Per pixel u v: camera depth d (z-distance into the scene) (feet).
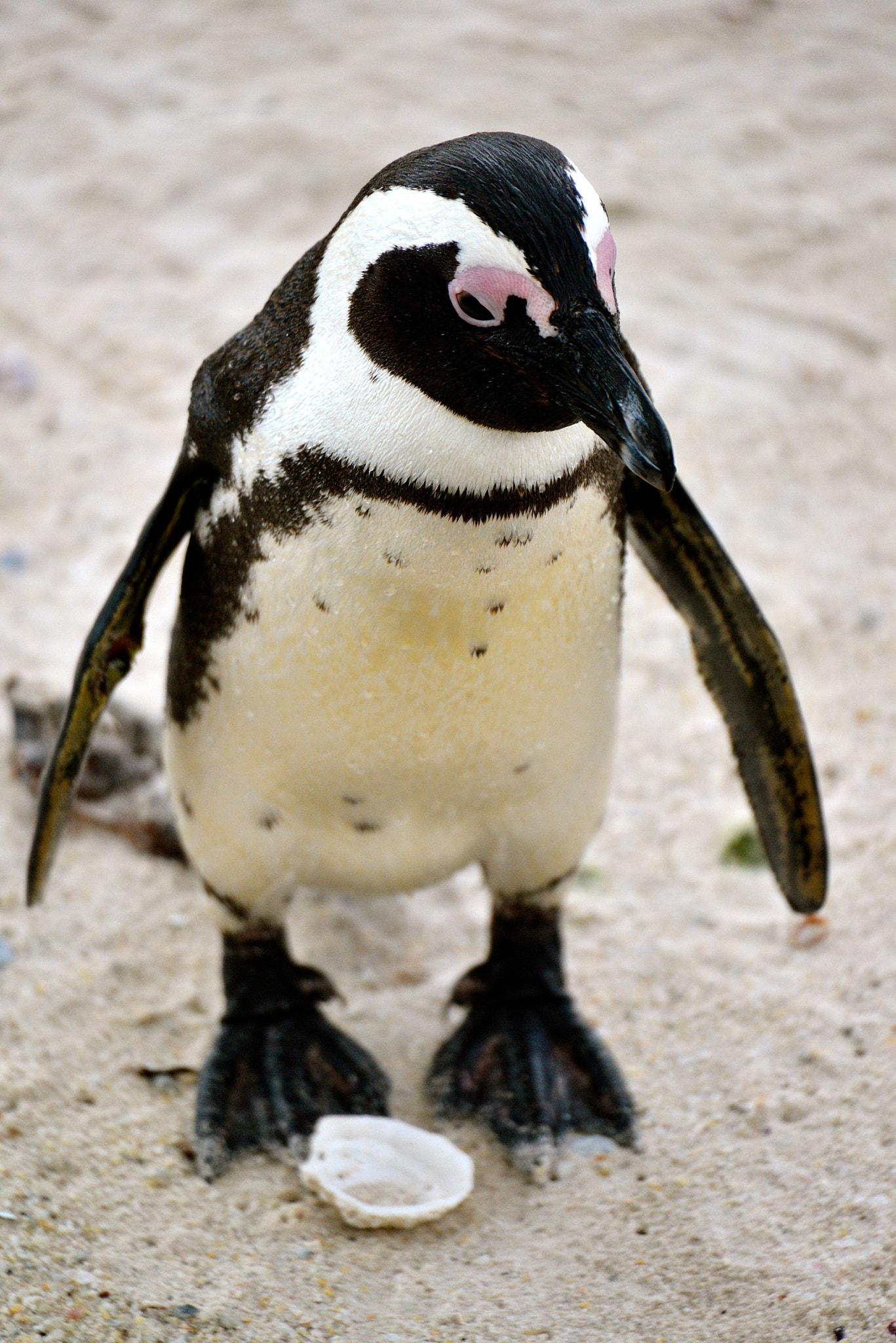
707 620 27.48
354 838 26.22
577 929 33.40
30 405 50.29
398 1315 24.48
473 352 20.93
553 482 22.04
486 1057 29.35
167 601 42.98
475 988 30.27
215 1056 29.04
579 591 23.53
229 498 23.77
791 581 43.34
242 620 24.04
